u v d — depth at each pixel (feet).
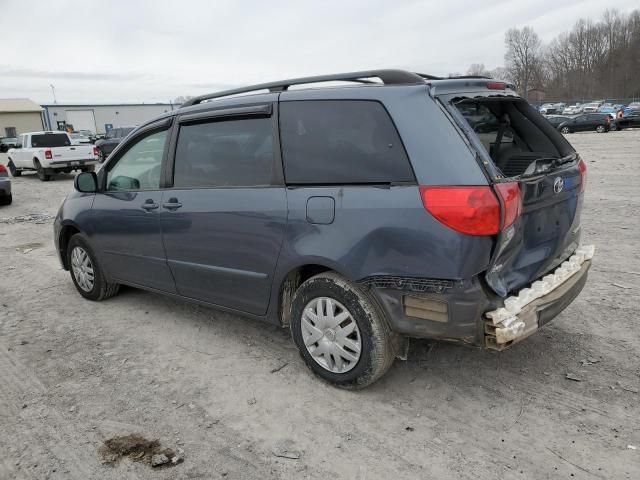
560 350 12.23
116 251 15.23
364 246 9.60
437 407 10.25
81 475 8.80
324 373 11.04
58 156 59.31
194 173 12.80
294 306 11.23
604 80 308.81
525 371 11.40
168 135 13.50
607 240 21.33
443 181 8.83
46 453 9.37
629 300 14.94
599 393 10.44
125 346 13.58
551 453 8.81
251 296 11.96
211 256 12.40
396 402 10.48
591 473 8.32
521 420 9.72
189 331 14.34
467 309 8.93
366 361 10.19
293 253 10.62
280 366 12.14
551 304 9.75
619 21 313.32
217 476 8.64
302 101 10.80
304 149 10.63
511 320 8.91
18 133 190.70
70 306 16.76
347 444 9.29
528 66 318.86
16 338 14.37
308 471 8.68
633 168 45.01
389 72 10.11
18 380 12.01
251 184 11.50
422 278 9.13
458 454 8.90
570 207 11.23
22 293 18.37
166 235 13.38
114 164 15.25
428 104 9.35
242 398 10.87
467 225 8.57
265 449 9.27
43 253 24.54
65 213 16.83
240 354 12.83
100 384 11.69
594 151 65.31
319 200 10.21
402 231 9.16
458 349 12.46
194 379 11.73
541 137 12.18
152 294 17.49
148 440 9.63
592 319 13.79
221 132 12.19
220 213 11.89
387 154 9.51
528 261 10.02
